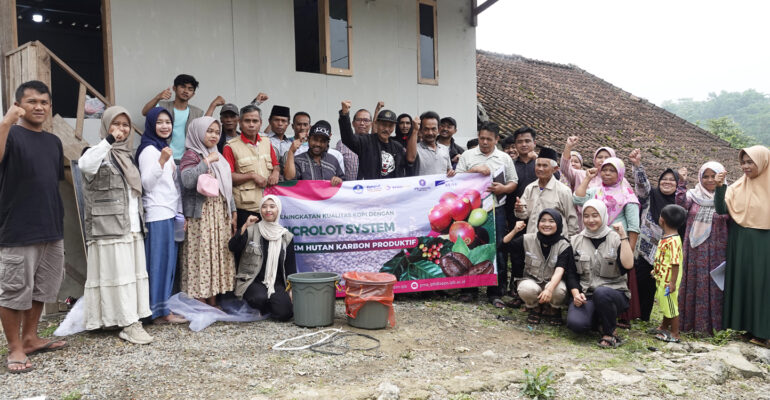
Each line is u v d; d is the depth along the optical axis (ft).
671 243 16.31
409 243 19.25
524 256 18.34
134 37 20.33
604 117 51.37
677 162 45.50
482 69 51.16
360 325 15.96
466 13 32.73
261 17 23.90
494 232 19.62
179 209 15.75
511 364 13.60
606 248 16.19
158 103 20.33
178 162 18.30
